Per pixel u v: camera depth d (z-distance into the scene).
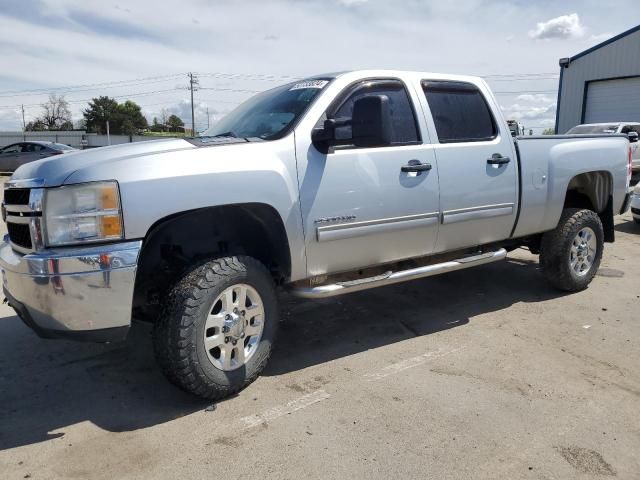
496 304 5.14
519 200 4.69
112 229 2.86
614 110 21.23
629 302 5.16
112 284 2.85
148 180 2.93
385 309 5.04
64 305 2.81
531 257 7.01
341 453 2.77
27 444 2.90
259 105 4.18
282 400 3.34
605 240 5.81
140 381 3.64
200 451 2.81
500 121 4.59
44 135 51.72
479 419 3.08
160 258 3.45
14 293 3.02
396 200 3.87
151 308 3.54
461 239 4.41
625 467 2.65
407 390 3.44
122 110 82.31
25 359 4.00
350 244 3.74
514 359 3.89
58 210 2.85
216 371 3.21
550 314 4.84
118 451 2.83
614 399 3.30
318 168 3.53
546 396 3.34
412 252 4.14
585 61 21.83
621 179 5.58
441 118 4.24
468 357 3.94
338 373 3.71
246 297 3.39
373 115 3.27
